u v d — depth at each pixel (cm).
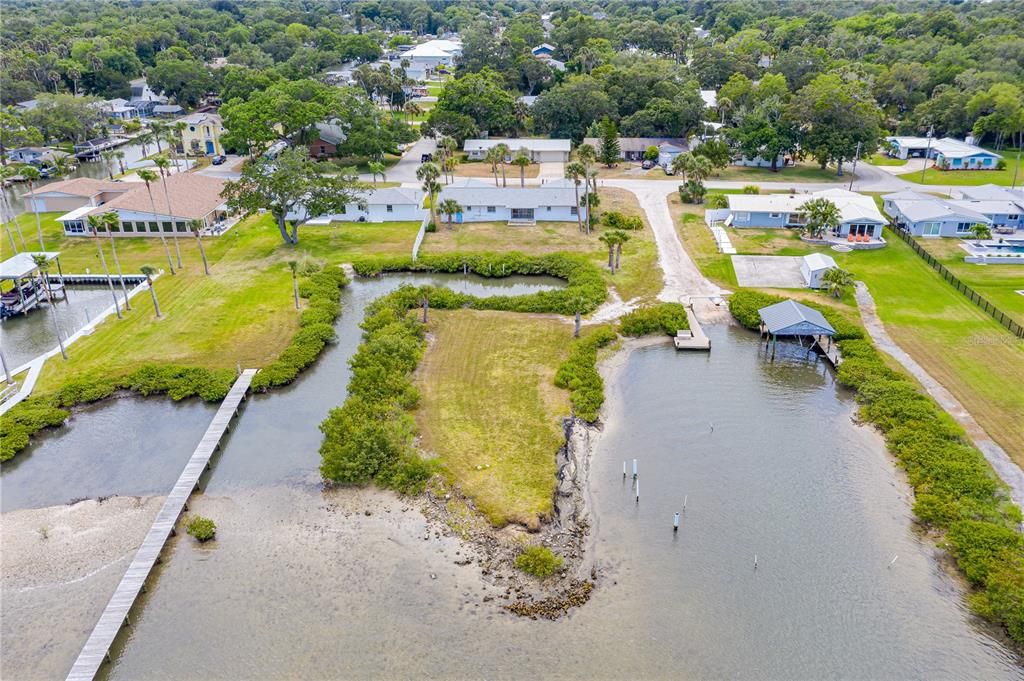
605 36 19762
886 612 3316
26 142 12588
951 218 8262
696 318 6362
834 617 3297
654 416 4900
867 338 5809
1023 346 5644
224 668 3059
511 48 17275
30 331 6188
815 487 4175
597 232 8625
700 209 9494
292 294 6781
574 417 4819
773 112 12262
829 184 10800
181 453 4512
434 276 7544
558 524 3859
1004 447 4359
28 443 4569
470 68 17062
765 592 3438
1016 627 3084
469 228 8862
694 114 13212
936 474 4062
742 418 4881
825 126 11169
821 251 7875
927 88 15275
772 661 3078
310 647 3148
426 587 3459
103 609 3356
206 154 13075
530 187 9450
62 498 4109
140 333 5981
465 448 4469
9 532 3828
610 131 11869
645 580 3503
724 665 3062
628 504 4038
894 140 13175
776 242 8169
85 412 4956
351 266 7594
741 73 15712
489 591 3434
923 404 4728
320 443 4606
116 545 3741
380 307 6322
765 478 4259
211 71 17612
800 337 6038
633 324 6094
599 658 3091
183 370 5334
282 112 11444
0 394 5000
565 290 6762
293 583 3488
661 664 3062
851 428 4747
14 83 15025
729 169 11888
